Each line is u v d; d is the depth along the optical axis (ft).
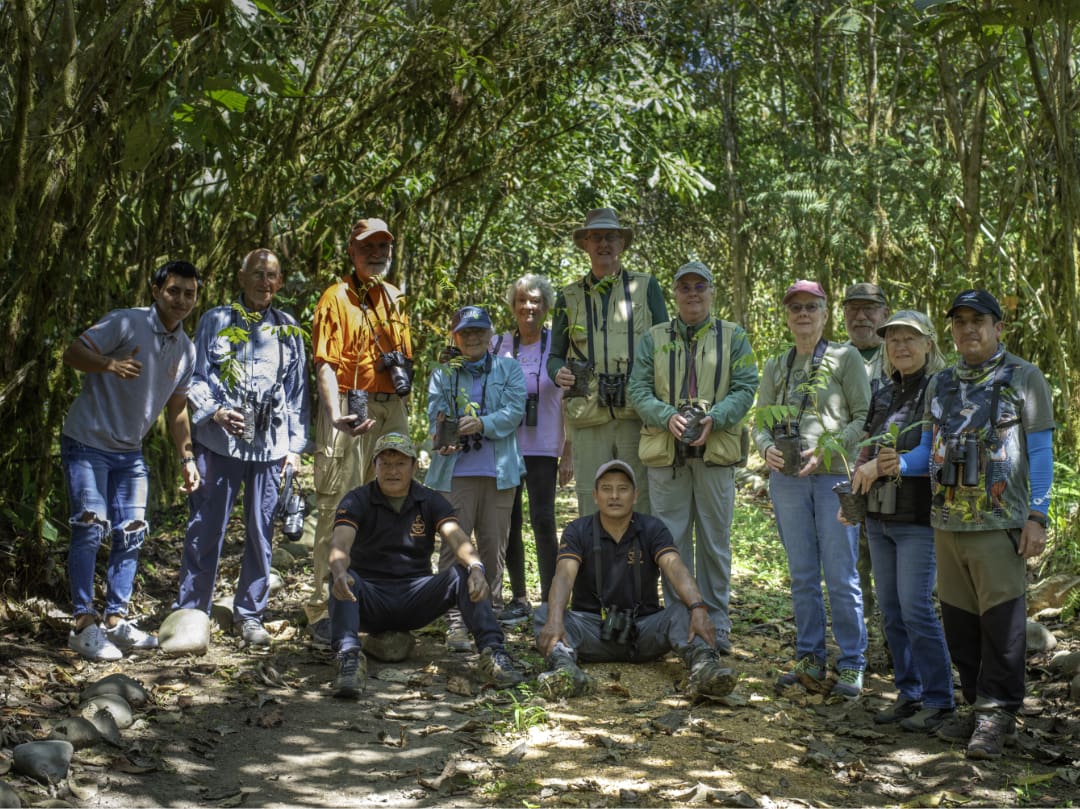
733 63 41.78
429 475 17.98
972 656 13.24
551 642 15.06
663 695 14.76
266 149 22.48
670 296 60.29
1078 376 20.72
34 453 17.29
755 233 45.52
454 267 36.58
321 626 16.66
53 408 17.62
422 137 27.07
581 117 31.30
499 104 27.22
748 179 40.50
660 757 12.53
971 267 25.02
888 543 14.08
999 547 12.49
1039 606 18.63
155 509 24.09
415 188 26.66
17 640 15.58
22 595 16.90
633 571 15.90
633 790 11.55
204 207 24.82
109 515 15.96
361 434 16.66
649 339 17.12
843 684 14.84
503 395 17.92
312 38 24.54
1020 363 12.62
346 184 27.07
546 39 25.81
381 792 11.53
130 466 15.92
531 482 18.90
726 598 17.08
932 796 11.46
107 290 20.52
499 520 18.19
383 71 26.66
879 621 16.35
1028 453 12.48
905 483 13.46
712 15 37.09
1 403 16.25
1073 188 19.30
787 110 44.01
